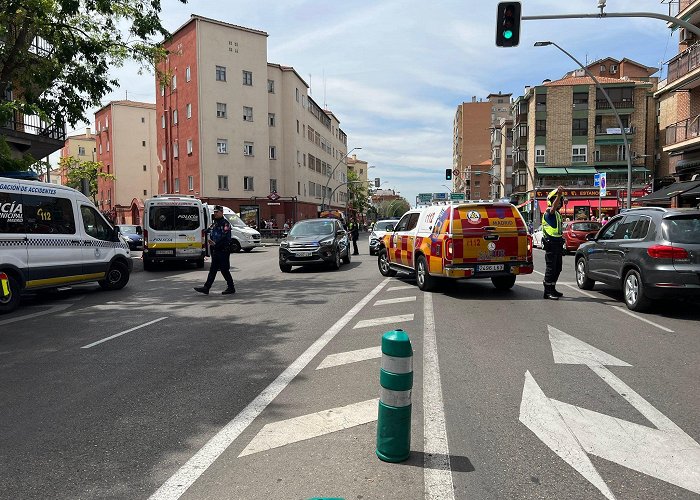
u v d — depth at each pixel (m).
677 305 9.59
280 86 50.00
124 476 3.36
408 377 3.50
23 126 19.66
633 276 9.05
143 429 4.11
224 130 44.81
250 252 29.64
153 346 6.81
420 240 11.80
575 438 3.88
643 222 9.18
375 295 11.24
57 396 4.91
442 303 9.95
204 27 43.81
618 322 8.07
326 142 67.44
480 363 5.83
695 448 3.72
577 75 61.03
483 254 10.64
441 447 3.73
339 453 3.65
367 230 87.94
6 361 6.16
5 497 3.12
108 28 16.09
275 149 49.28
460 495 3.08
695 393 4.84
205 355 6.32
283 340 7.07
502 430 4.02
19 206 10.02
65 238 11.00
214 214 11.65
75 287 13.48
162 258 17.95
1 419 4.36
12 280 9.68
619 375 5.39
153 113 66.75
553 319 8.31
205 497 3.09
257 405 4.60
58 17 14.43
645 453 3.64
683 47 26.52
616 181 48.81
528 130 53.84
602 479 3.29
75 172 60.00
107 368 5.82
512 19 13.40
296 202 51.12
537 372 5.49
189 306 10.05
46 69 14.62
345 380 5.27
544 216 10.32
